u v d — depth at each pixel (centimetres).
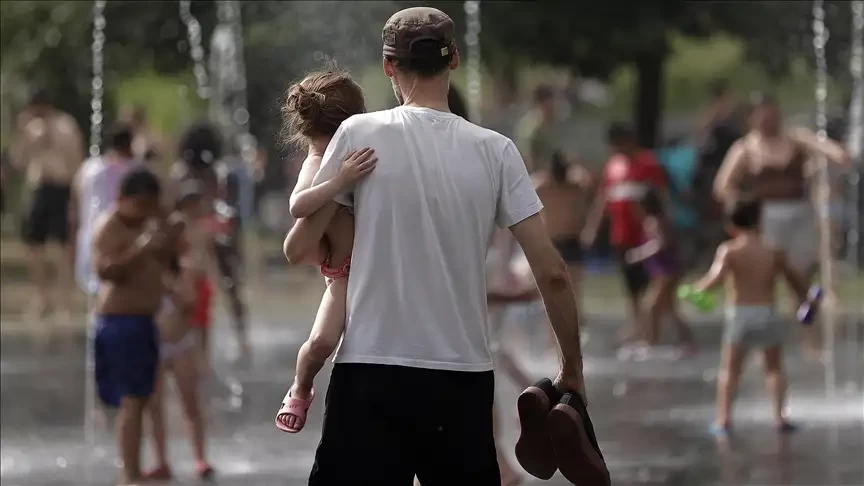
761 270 1833
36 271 3275
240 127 3488
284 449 1738
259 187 3881
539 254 845
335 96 886
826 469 1567
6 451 1747
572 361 863
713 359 2595
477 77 3575
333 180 832
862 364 2442
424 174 836
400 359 824
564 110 6694
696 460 1630
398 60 863
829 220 2986
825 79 3425
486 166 846
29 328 3077
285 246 857
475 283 841
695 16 3781
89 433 1872
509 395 2098
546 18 3762
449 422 829
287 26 3338
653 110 4397
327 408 841
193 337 1638
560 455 858
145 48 3572
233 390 2205
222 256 2578
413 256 830
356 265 838
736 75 5903
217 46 3466
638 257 2806
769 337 1828
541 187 2892
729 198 2617
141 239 1494
